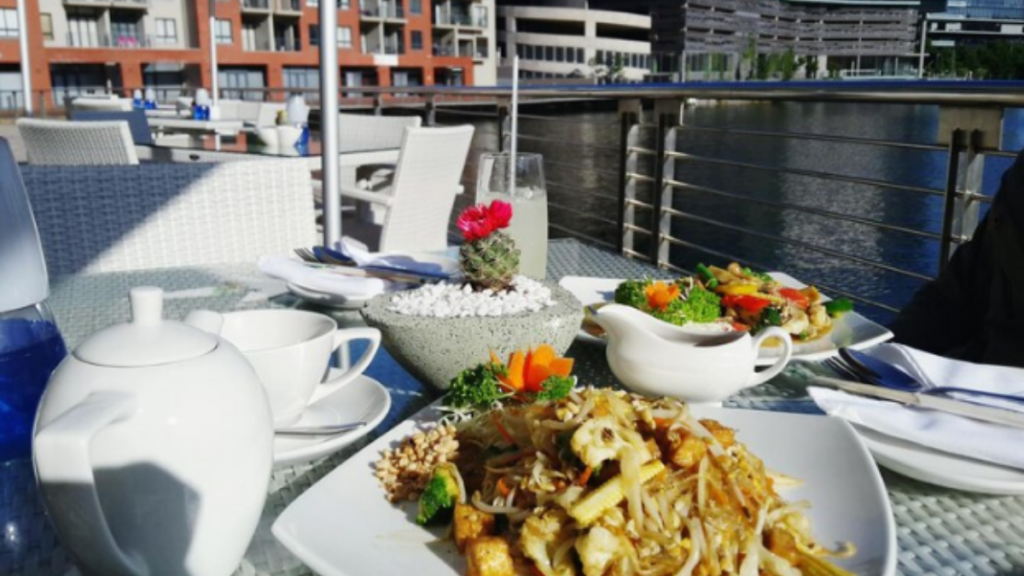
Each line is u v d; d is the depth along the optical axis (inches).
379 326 31.1
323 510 21.9
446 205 128.6
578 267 54.3
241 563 21.3
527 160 46.9
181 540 18.8
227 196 73.4
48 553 21.0
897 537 22.1
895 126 553.0
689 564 19.2
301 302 45.4
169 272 52.6
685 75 1704.0
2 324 26.0
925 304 62.1
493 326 30.1
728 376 29.6
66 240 67.5
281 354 26.8
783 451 25.4
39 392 26.1
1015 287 54.6
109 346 19.2
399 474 23.8
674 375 29.8
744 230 116.0
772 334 31.1
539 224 47.3
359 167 164.4
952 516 23.2
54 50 1173.1
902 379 32.3
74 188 67.4
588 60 2166.6
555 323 31.1
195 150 139.6
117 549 17.9
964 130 84.4
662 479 20.7
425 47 1605.6
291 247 77.7
